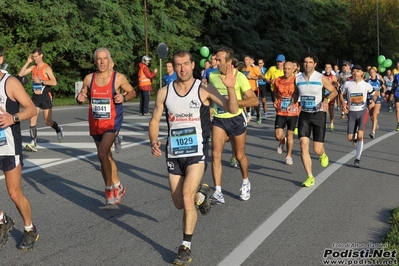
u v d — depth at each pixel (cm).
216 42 3519
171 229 599
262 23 3938
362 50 5847
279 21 3988
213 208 687
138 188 802
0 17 2466
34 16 2391
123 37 2752
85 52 2559
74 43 2562
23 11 2344
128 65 3023
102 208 690
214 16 3431
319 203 711
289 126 1002
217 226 606
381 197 746
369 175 904
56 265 489
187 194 494
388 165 998
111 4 2628
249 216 648
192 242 550
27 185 816
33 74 1127
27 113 494
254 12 3622
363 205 701
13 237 572
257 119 1695
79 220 634
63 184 826
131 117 1828
